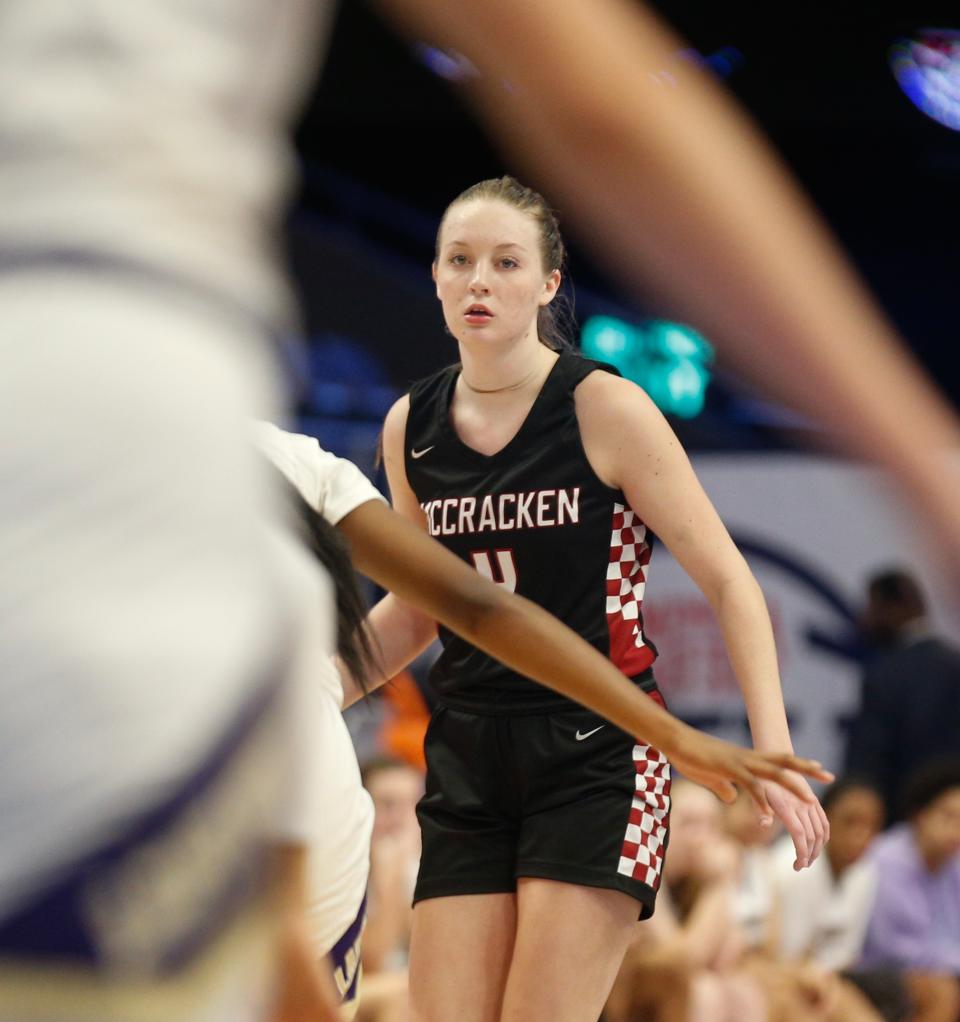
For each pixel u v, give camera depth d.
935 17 21.36
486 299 6.51
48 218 1.39
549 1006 6.08
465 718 6.52
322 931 4.57
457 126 23.31
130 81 1.41
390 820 10.31
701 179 1.20
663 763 6.50
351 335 21.03
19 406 1.35
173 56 1.42
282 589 1.49
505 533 6.57
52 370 1.35
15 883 1.31
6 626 1.32
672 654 19.70
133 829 1.32
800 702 20.06
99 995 1.33
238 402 1.42
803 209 1.24
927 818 12.42
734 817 12.17
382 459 7.08
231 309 1.43
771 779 3.28
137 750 1.32
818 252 1.22
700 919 10.95
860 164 23.45
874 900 12.34
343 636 4.62
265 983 1.53
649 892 6.31
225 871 1.41
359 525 4.38
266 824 1.48
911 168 23.41
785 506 20.23
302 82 1.50
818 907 12.12
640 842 6.29
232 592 1.39
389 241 23.41
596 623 6.52
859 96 21.88
